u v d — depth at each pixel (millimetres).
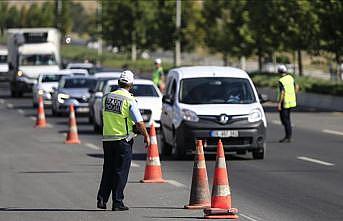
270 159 42844
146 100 59000
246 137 41719
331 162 41312
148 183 34031
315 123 68188
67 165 40750
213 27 136000
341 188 32281
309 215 26219
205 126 41500
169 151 45656
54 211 27266
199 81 44375
